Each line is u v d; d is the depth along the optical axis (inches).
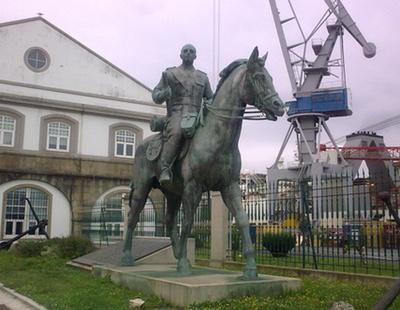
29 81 1042.7
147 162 362.6
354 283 384.2
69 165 1056.2
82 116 1088.2
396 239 468.8
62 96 1069.1
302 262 488.7
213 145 284.4
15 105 1014.4
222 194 299.3
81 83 1101.7
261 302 257.1
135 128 1146.0
